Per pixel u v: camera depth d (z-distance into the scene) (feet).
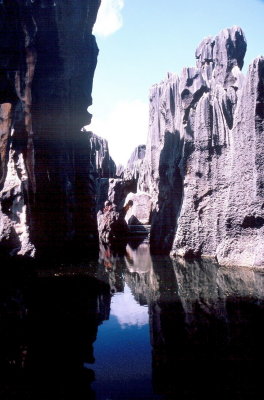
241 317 54.75
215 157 114.42
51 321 54.19
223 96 114.32
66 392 33.55
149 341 46.93
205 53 174.09
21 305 62.18
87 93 137.80
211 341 45.98
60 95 113.80
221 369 38.34
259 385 34.71
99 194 272.92
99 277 90.38
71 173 131.34
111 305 64.23
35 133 104.68
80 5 112.68
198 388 34.19
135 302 66.39
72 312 59.11
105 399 32.30
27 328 50.96
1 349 43.75
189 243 118.52
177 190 135.33
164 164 144.66
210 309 59.72
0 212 82.38
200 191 116.67
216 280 82.38
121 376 36.94
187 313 58.34
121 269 102.32
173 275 91.30
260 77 92.68
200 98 119.24
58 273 94.12
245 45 163.02
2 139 86.69
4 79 83.97
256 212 92.07
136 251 146.92
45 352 42.91
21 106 92.63
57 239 115.75
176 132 138.51
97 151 304.71
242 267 95.20
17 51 84.43
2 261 78.13
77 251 134.62
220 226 112.78
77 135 137.18
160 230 141.28
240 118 98.07
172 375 36.81
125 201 265.13
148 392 33.40
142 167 264.11
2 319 54.54
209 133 114.21
